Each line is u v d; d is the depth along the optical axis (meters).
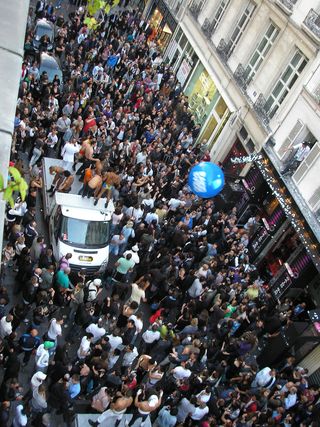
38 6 28.42
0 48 5.42
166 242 17.14
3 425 9.43
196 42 29.58
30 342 11.62
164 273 15.21
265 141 21.14
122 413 10.88
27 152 19.06
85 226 15.53
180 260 16.28
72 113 21.12
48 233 16.05
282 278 18.45
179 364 12.89
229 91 25.08
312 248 17.45
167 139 22.53
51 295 12.78
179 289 15.61
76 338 13.56
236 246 17.94
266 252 20.06
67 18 32.69
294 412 13.66
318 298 17.72
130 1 40.12
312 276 17.95
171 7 34.03
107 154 18.61
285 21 21.77
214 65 26.95
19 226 13.88
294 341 15.15
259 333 16.56
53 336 11.84
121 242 16.22
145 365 12.14
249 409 12.54
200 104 27.97
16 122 17.62
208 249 17.23
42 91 20.95
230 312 15.20
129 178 18.25
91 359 11.78
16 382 10.00
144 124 22.78
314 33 19.58
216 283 16.03
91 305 13.14
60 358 11.28
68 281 13.52
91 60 26.66
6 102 4.93
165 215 17.98
